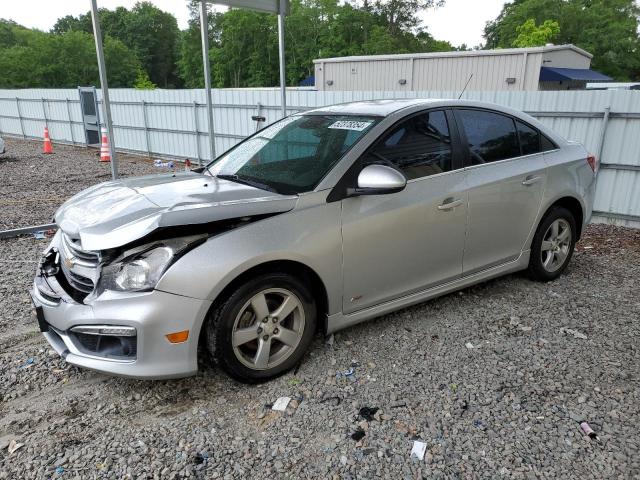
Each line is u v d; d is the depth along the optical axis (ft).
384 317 13.32
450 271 12.84
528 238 14.58
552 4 184.03
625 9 185.06
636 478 7.87
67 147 65.05
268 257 9.66
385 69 62.49
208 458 8.38
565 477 7.91
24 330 13.03
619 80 174.19
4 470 8.13
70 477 7.97
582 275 16.63
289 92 39.09
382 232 11.18
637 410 9.52
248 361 10.09
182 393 10.18
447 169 12.40
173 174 13.25
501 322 13.08
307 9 199.11
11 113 77.25
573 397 9.94
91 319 9.13
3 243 21.01
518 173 13.74
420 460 8.29
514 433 8.91
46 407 9.81
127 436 8.93
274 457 8.40
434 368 10.98
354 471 8.07
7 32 272.31
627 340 12.19
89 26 312.91
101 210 10.30
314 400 9.88
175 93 48.93
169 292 8.95
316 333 12.32
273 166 11.94
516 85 54.08
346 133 11.74
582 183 15.62
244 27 201.77
